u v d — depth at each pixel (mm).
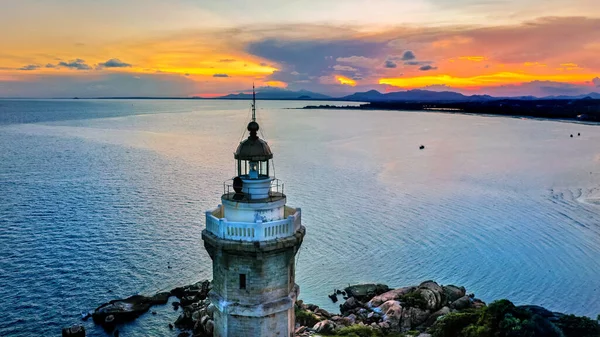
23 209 97375
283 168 146250
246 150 27328
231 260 27094
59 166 144750
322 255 77188
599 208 103188
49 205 100562
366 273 71250
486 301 63469
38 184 119500
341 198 109875
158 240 81562
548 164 156000
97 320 57969
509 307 45781
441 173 141125
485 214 98875
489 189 120625
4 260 72250
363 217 95750
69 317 58469
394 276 70438
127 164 151000
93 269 70438
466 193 116125
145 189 115812
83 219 91688
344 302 62656
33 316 58250
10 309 59344
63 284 65750
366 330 52156
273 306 27219
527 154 179875
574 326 45906
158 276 69062
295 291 29078
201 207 100750
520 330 42531
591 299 63750
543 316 48000
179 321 57938
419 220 94500
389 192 116375
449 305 58438
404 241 83250
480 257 76812
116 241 80750
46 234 83312
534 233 87312
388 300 59156
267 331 27578
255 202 26984
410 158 169875
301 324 55156
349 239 83750
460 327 47531
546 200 110062
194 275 69625
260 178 27844
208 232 28000
